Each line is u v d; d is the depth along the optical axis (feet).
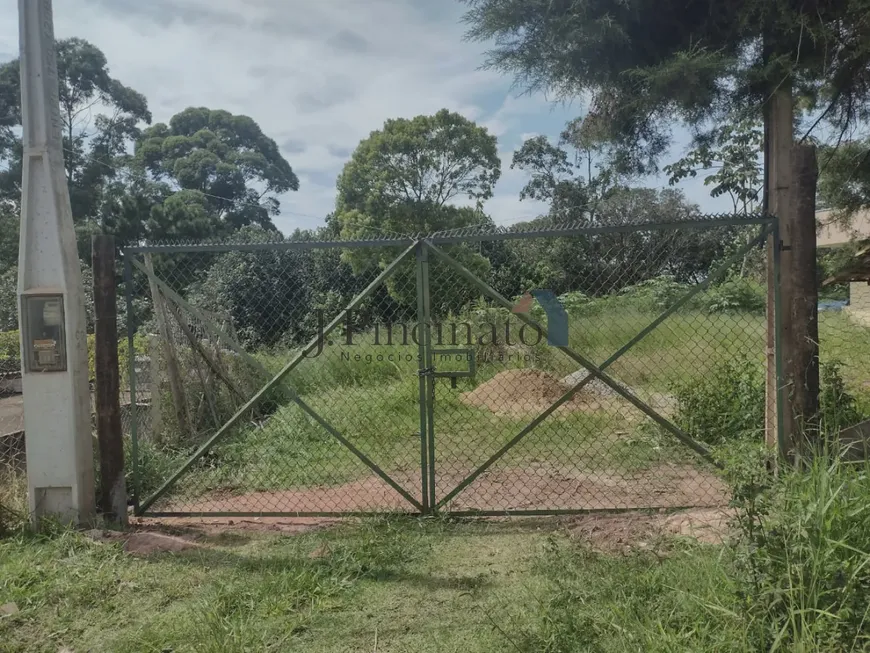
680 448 19.97
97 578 12.17
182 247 15.12
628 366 28.73
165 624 10.51
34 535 14.37
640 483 17.48
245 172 133.18
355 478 19.36
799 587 7.95
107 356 15.37
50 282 14.69
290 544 13.97
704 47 14.11
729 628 8.20
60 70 88.79
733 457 9.87
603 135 17.04
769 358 14.52
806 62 14.01
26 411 14.73
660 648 8.16
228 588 11.49
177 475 16.07
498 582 11.61
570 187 104.42
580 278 18.79
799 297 13.66
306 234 94.38
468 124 95.45
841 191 22.06
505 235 14.20
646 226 13.79
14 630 10.58
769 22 13.84
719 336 26.94
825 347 24.73
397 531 14.11
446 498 15.24
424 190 96.53
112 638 10.30
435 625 10.19
